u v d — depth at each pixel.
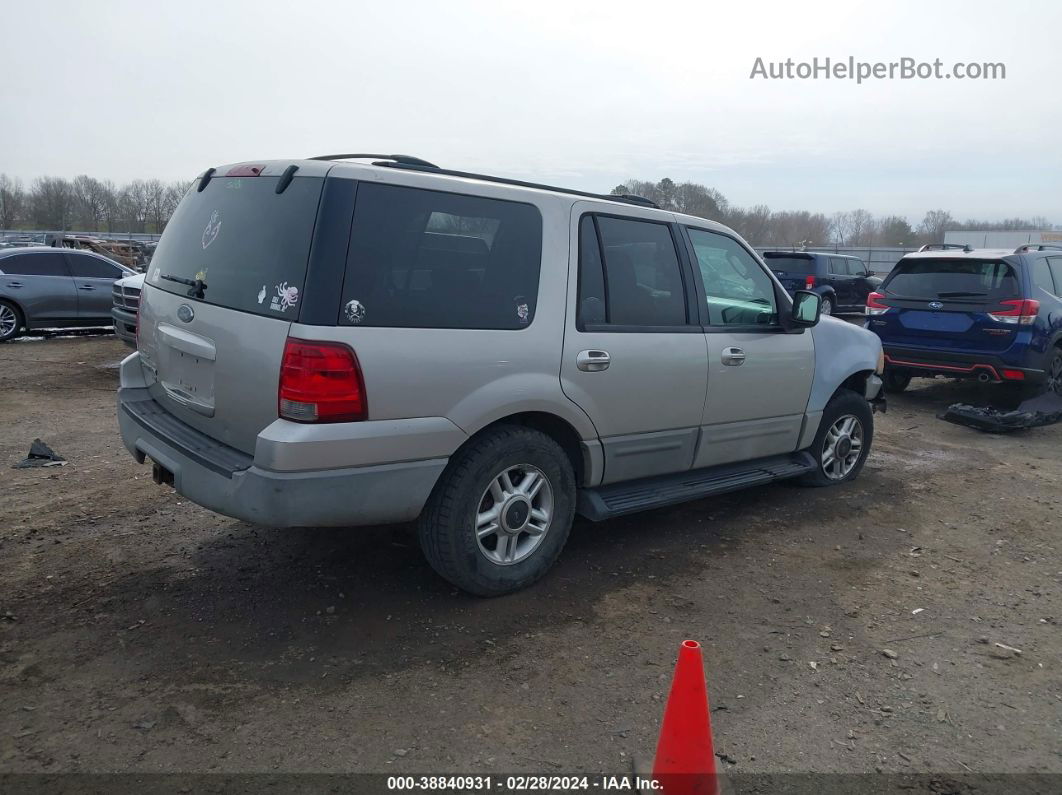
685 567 4.52
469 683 3.25
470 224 3.71
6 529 4.67
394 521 3.54
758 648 3.64
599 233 4.26
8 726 2.86
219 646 3.46
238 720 2.95
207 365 3.63
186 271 3.94
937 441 7.88
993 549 4.99
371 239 3.38
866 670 3.49
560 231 4.05
